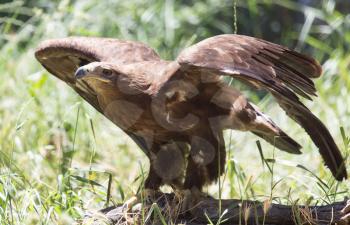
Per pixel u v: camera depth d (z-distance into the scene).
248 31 19.48
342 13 19.94
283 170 12.86
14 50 17.05
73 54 11.48
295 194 11.76
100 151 13.67
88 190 11.09
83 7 17.70
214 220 10.02
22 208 10.54
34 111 14.23
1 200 10.59
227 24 19.42
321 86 15.52
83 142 13.77
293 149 11.12
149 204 10.49
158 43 17.75
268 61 9.80
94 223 10.11
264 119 10.82
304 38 17.19
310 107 15.47
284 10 20.05
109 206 10.71
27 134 13.59
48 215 10.18
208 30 18.86
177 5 18.86
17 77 15.77
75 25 17.16
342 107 14.90
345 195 11.12
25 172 12.23
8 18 17.58
